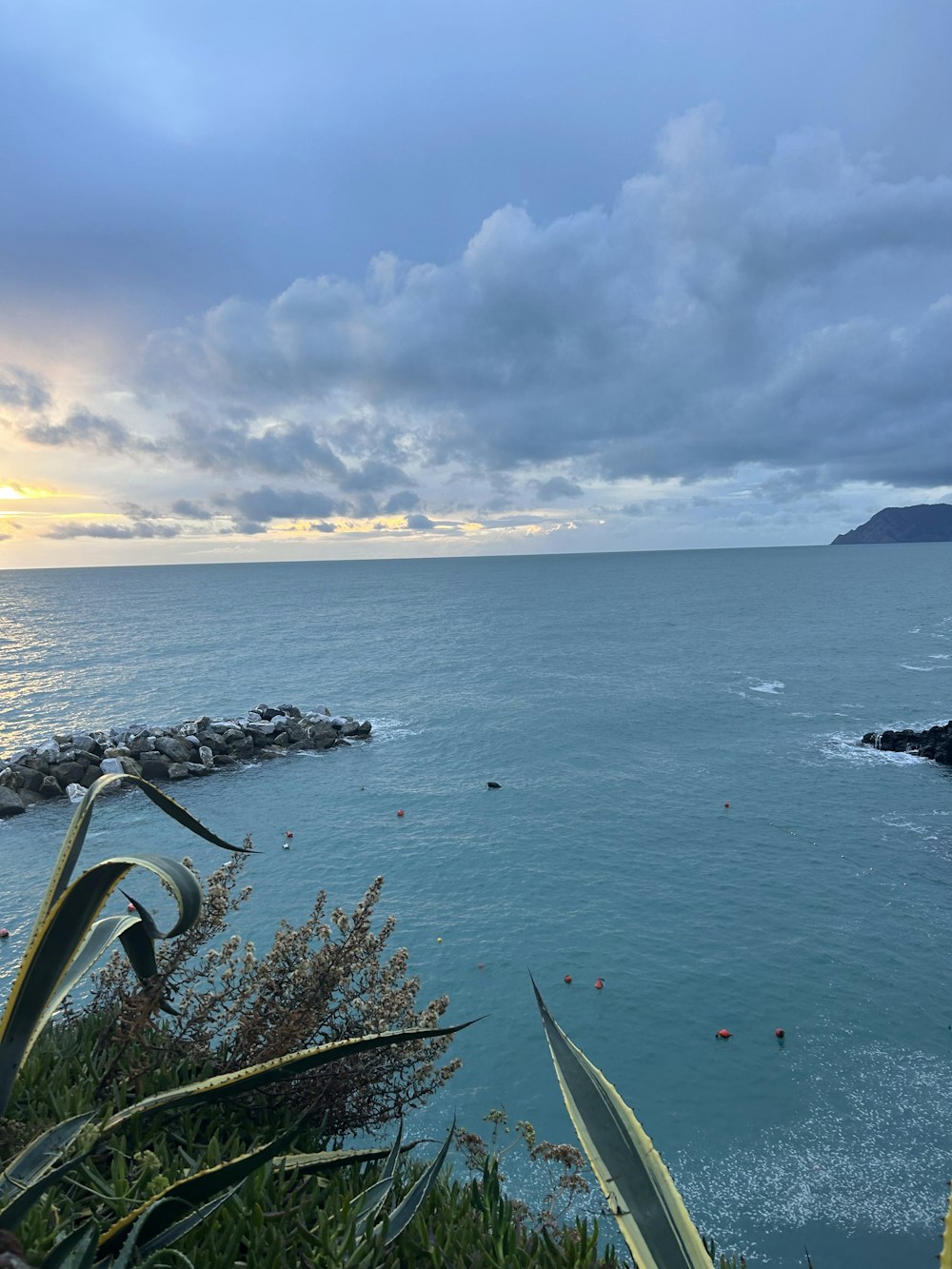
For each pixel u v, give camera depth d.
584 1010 22.17
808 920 27.59
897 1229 14.48
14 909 28.98
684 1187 15.66
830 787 43.72
